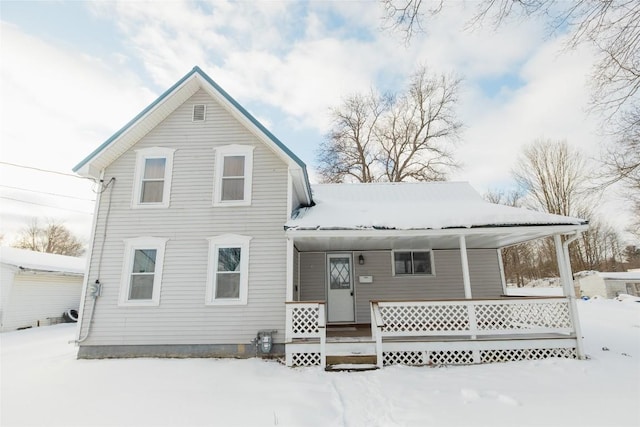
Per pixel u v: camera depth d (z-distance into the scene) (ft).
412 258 35.99
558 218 25.48
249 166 29.58
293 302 24.72
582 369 20.59
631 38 16.92
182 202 29.14
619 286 70.44
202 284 27.43
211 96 31.32
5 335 42.11
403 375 20.58
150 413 14.84
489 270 35.50
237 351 26.04
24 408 15.65
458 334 24.09
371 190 40.27
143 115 29.04
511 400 15.29
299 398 16.65
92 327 26.86
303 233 25.26
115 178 29.91
